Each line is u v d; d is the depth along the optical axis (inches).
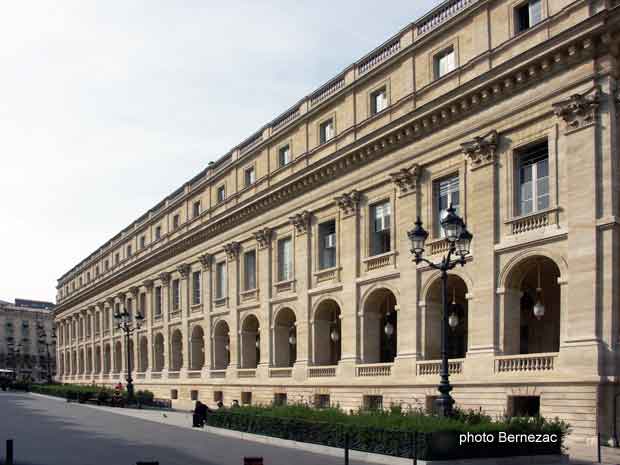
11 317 6245.1
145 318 2704.2
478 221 1162.0
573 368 967.0
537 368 1027.9
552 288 1224.8
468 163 1203.2
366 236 1443.2
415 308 1278.3
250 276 1947.6
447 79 1251.2
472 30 1217.4
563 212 1028.5
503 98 1136.2
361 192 1466.5
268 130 1863.9
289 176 1679.4
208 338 2129.7
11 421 1391.5
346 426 852.0
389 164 1380.4
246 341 1941.4
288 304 1699.1
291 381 1628.9
